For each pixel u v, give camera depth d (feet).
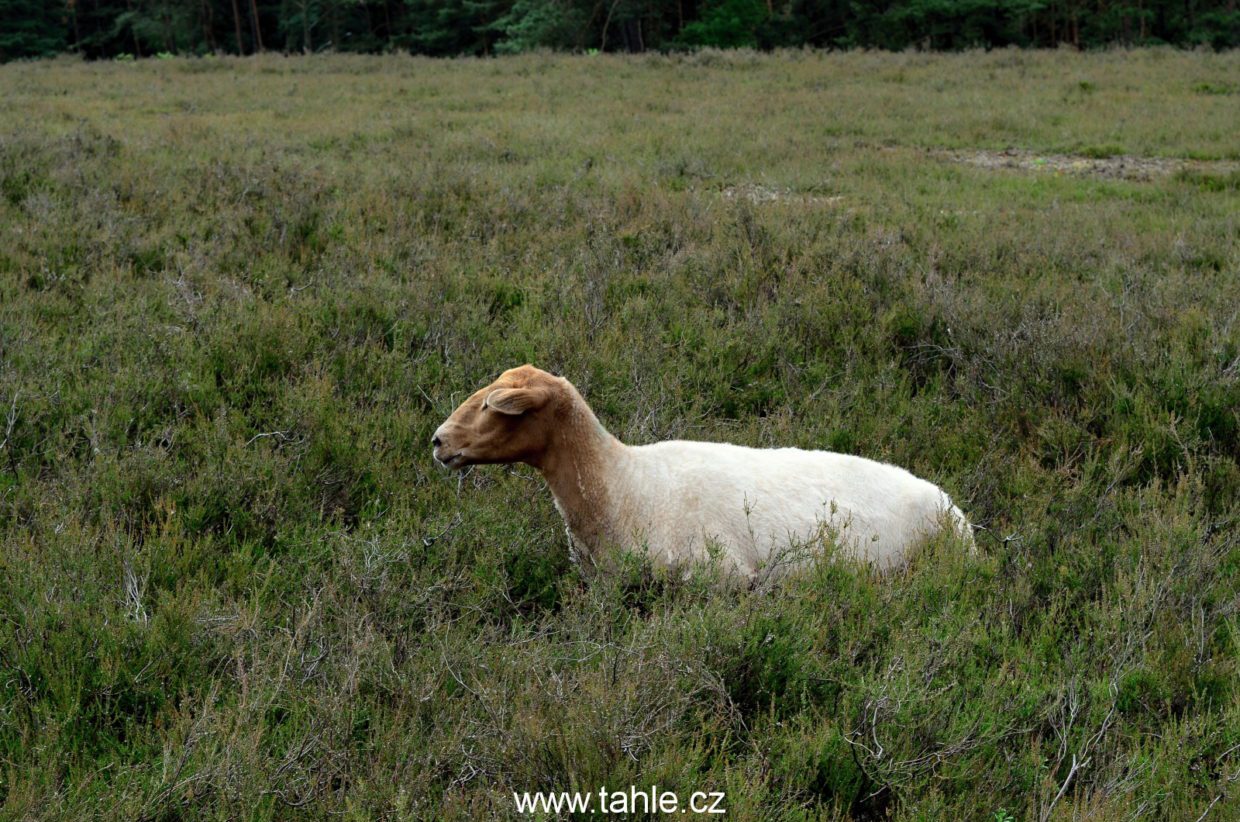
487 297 38.86
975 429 30.71
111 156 59.52
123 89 119.55
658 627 18.43
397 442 28.22
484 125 87.66
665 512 21.67
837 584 20.45
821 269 41.01
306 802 15.58
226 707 17.08
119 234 41.88
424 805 15.43
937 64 137.69
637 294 38.37
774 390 32.73
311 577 21.31
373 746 16.78
